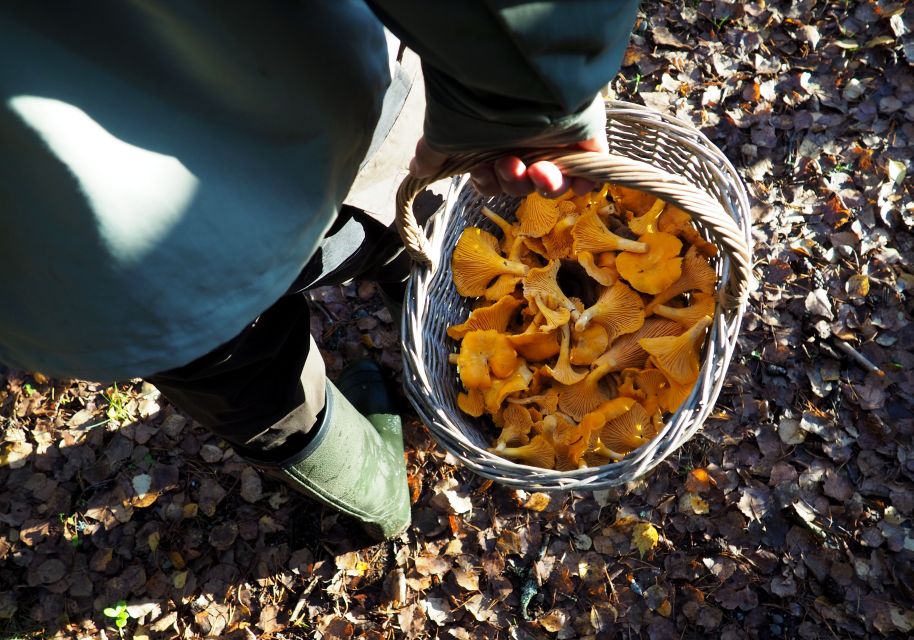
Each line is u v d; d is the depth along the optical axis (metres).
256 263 0.92
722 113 2.25
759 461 1.91
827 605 1.78
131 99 0.79
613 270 1.82
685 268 1.74
